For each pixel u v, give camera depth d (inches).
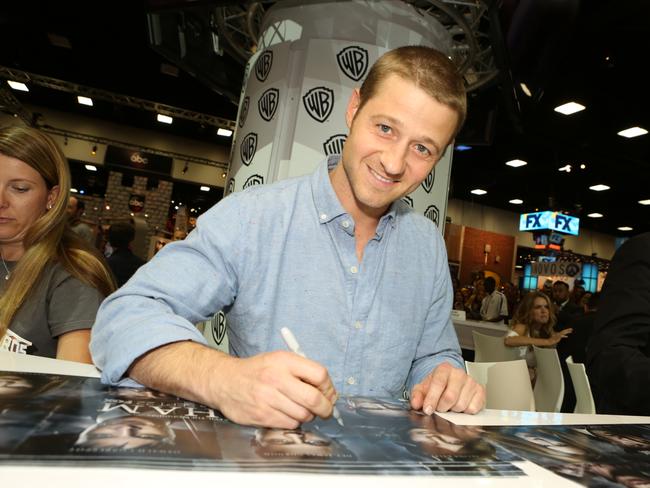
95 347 28.4
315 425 23.3
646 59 193.2
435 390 30.7
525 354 156.3
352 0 96.5
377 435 22.6
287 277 37.3
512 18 81.6
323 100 96.1
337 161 40.9
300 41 98.6
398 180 34.5
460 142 141.5
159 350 25.9
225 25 117.3
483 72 120.2
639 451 25.7
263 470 16.4
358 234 39.7
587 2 166.2
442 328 44.0
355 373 37.9
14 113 426.6
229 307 38.8
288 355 22.9
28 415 18.8
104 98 367.6
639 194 429.1
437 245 44.6
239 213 36.8
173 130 498.9
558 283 228.7
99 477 14.2
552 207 482.6
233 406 21.9
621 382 43.1
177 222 534.9
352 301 37.9
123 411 21.3
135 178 518.6
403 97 31.9
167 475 15.0
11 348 45.9
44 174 49.0
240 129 108.3
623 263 48.4
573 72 209.6
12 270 51.2
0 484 13.0
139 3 219.8
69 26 251.9
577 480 19.7
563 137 292.4
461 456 20.7
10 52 315.0
